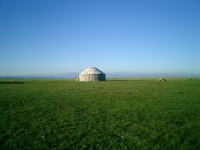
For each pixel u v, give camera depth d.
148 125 11.30
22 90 34.41
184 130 10.34
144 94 28.06
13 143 8.36
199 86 45.53
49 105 18.23
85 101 20.98
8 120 12.24
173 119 12.77
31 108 16.55
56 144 8.30
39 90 34.59
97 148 7.88
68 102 20.20
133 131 10.15
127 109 16.28
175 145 8.23
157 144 8.34
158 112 15.05
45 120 12.33
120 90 34.88
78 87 42.66
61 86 46.19
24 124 11.34
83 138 9.02
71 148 7.88
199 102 20.23
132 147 7.98
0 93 28.78
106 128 10.66
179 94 27.97
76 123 11.66
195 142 8.60
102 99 22.64
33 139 8.86
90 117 13.23
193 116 13.66
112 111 15.41
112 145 8.20
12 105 18.00
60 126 10.99
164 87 42.56
